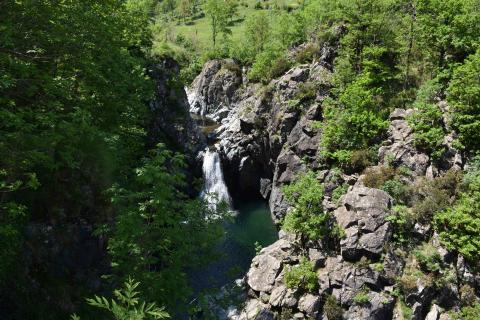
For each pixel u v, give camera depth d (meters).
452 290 26.12
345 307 26.81
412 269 27.27
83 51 21.16
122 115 27.91
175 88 52.41
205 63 80.19
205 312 16.44
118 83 24.42
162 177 15.16
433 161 32.41
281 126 47.28
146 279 15.43
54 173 21.98
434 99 36.44
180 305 16.34
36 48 20.39
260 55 62.03
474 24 37.88
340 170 37.28
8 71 17.84
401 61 45.56
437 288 26.20
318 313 26.75
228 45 84.00
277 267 29.70
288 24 66.12
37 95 21.17
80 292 20.86
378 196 29.73
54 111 19.53
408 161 33.03
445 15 37.94
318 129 42.69
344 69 43.44
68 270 21.28
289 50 57.25
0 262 17.38
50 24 19.81
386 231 28.34
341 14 45.50
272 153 49.62
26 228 19.91
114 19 24.84
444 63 39.38
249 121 52.75
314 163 41.53
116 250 15.83
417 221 28.94
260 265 30.59
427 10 39.84
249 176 54.31
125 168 26.42
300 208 31.50
